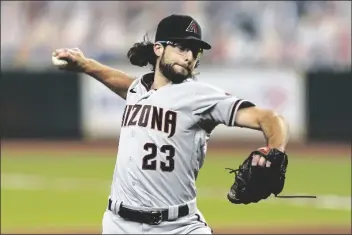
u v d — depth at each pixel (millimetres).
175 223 20484
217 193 62250
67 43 103750
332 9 101500
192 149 20359
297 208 55781
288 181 69500
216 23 103000
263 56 101875
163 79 20719
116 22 104125
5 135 102062
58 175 74062
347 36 100312
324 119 98625
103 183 68500
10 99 101625
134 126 20516
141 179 20250
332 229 47656
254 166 18422
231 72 99688
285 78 99000
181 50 20266
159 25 20594
